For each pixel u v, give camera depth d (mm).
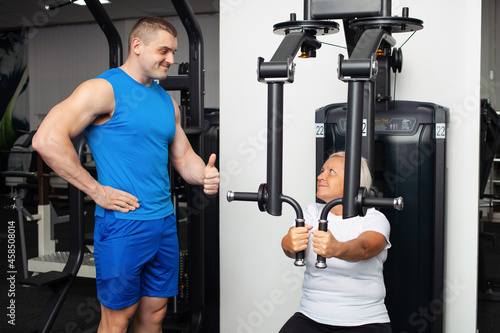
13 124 9969
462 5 2324
